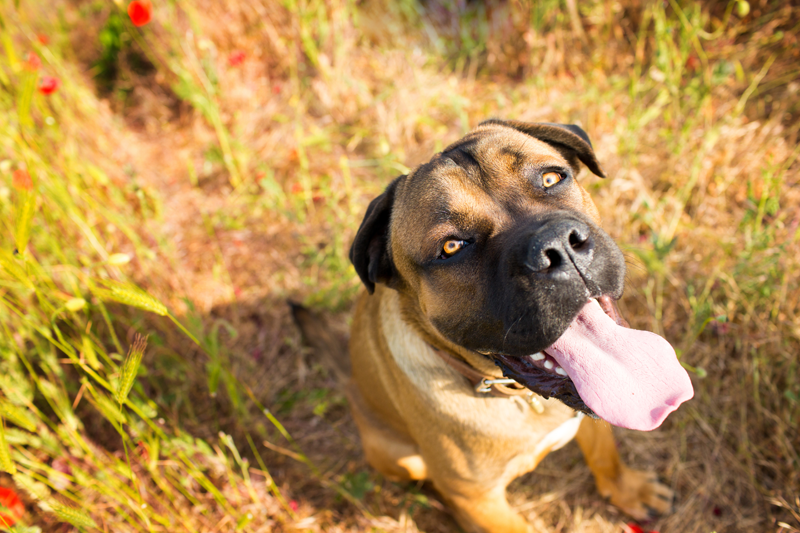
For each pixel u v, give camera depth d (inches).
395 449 26.5
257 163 40.9
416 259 20.5
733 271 28.1
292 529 27.7
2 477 28.0
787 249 28.2
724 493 26.1
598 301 20.4
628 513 26.4
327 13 44.6
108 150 43.9
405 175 22.0
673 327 29.5
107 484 26.8
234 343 34.1
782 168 30.5
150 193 39.0
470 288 19.6
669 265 30.7
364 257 22.2
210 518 27.5
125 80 49.9
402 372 23.0
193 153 44.2
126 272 35.1
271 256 37.6
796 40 35.5
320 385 32.8
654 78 33.9
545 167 20.2
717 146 33.5
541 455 24.1
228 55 45.3
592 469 26.4
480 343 20.0
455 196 19.8
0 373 28.9
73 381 31.5
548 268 17.8
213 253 37.8
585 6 40.5
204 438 30.7
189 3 44.4
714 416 27.4
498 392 21.9
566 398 19.8
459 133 39.0
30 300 29.1
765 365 26.5
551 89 39.9
